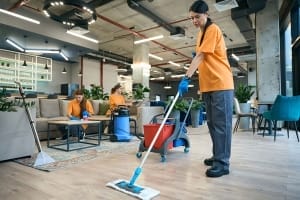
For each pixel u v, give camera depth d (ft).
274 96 18.86
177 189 5.80
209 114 7.39
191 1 22.80
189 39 35.53
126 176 6.89
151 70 61.72
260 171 7.27
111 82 50.70
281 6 21.12
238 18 21.67
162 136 8.83
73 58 39.45
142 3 23.21
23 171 7.47
